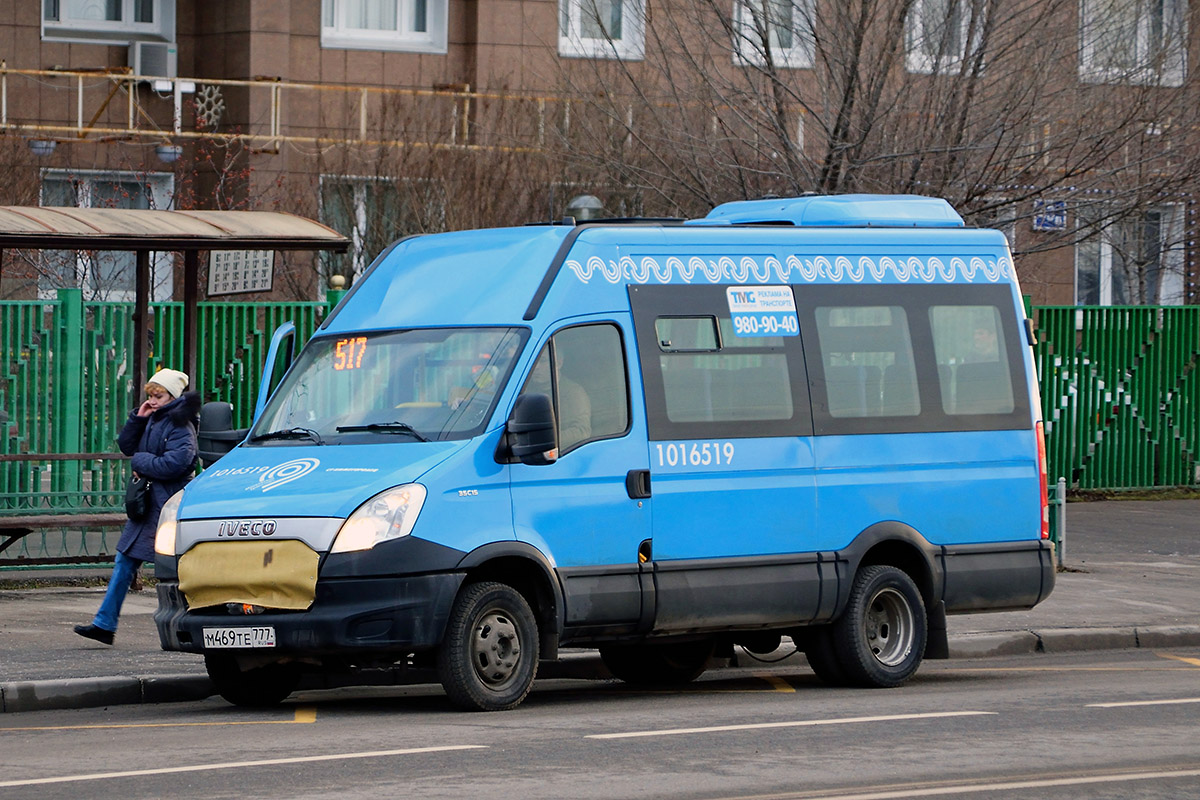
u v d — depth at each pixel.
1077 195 46.00
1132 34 47.97
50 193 59.19
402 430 22.92
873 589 26.02
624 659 27.88
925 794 16.72
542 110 56.50
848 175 44.34
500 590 22.50
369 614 21.39
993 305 27.83
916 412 26.73
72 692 24.08
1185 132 47.22
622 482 23.75
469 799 16.28
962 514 26.98
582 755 18.83
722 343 25.05
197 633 22.05
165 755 19.02
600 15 54.16
